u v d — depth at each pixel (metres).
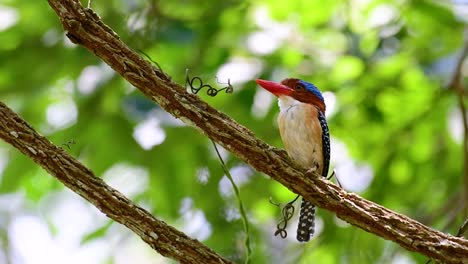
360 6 13.01
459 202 12.48
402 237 6.40
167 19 11.93
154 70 6.48
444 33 13.07
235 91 12.30
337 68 12.92
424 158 13.65
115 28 11.77
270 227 14.20
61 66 12.38
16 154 12.34
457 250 6.36
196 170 12.57
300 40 13.18
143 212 6.31
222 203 12.48
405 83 12.98
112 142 12.43
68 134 12.32
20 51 12.34
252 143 6.50
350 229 12.84
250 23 13.09
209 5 12.53
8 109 6.25
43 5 12.53
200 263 6.32
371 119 12.84
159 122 12.12
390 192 13.68
